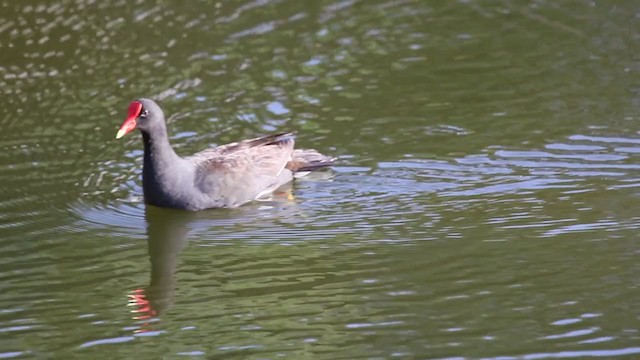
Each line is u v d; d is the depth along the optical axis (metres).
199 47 19.36
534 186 14.97
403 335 11.03
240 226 14.32
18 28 19.89
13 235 14.11
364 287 12.23
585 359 10.42
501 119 16.97
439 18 20.34
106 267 13.20
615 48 19.03
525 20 20.20
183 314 11.81
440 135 16.59
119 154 16.42
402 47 19.31
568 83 17.95
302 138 16.59
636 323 11.10
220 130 16.86
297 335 11.15
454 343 10.84
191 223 14.45
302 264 12.96
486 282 12.20
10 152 16.34
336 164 15.90
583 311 11.41
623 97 17.41
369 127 16.89
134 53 19.16
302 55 19.12
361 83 18.20
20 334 11.50
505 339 10.88
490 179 15.25
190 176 14.88
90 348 11.11
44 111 17.44
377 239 13.59
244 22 20.23
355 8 20.70
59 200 15.09
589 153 15.83
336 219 14.34
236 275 12.77
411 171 15.61
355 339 11.01
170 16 20.41
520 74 18.31
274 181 15.36
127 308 12.05
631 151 15.82
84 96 17.86
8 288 12.66
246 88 18.09
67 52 19.16
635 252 12.77
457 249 13.15
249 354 10.78
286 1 20.84
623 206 14.16
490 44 19.36
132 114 14.55
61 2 20.73
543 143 16.17
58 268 13.15
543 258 12.76
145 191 14.94
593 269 12.40
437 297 11.91
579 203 14.34
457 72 18.45
